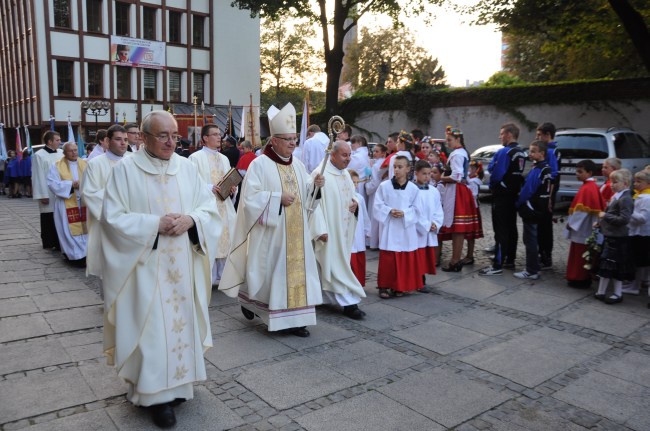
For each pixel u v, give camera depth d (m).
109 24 27.89
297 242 4.76
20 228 10.44
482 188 14.62
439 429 3.28
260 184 4.70
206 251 3.36
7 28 30.61
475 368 4.20
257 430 3.21
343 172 5.56
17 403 3.46
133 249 3.10
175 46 30.34
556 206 13.71
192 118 19.64
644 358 4.45
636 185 6.22
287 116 4.71
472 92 21.17
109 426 3.20
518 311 5.66
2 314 5.24
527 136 19.91
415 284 6.14
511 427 3.33
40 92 26.61
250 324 5.14
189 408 3.45
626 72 20.72
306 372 4.05
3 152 17.06
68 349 4.38
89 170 5.51
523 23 16.78
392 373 4.07
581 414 3.51
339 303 5.36
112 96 28.47
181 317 3.25
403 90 23.39
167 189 3.28
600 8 15.88
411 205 6.08
